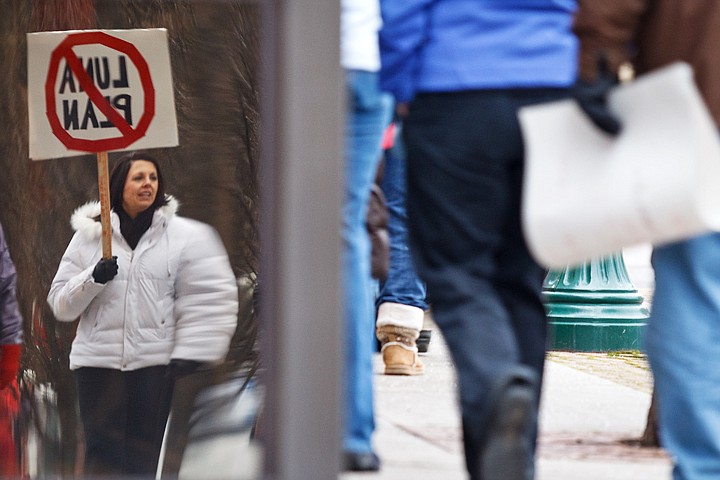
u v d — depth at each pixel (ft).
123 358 86.48
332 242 46.98
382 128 70.54
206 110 107.55
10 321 79.77
